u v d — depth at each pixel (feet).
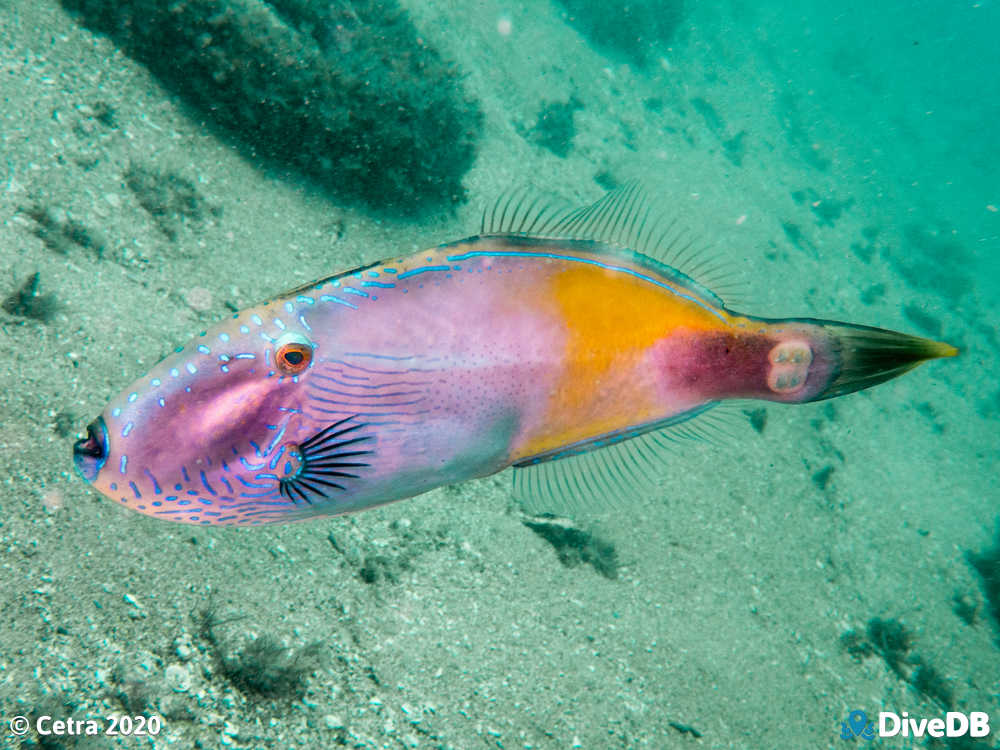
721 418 3.74
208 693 12.12
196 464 2.67
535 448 3.29
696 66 87.15
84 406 15.21
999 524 41.78
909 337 3.24
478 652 15.75
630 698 16.69
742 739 17.60
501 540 18.89
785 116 93.97
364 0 28.60
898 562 32.48
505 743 14.15
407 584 16.40
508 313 2.99
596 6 69.67
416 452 2.96
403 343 2.87
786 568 25.08
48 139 20.44
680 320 3.25
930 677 26.50
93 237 19.17
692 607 20.62
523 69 51.85
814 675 21.67
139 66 25.09
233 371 2.70
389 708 13.65
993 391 61.21
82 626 11.86
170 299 19.83
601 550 20.40
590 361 3.12
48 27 23.12
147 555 13.52
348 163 28.22
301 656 13.44
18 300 16.24
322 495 2.90
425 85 28.40
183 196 23.11
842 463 36.86
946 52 181.78
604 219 3.40
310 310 2.83
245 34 23.99
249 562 14.82
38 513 12.93
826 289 57.77
